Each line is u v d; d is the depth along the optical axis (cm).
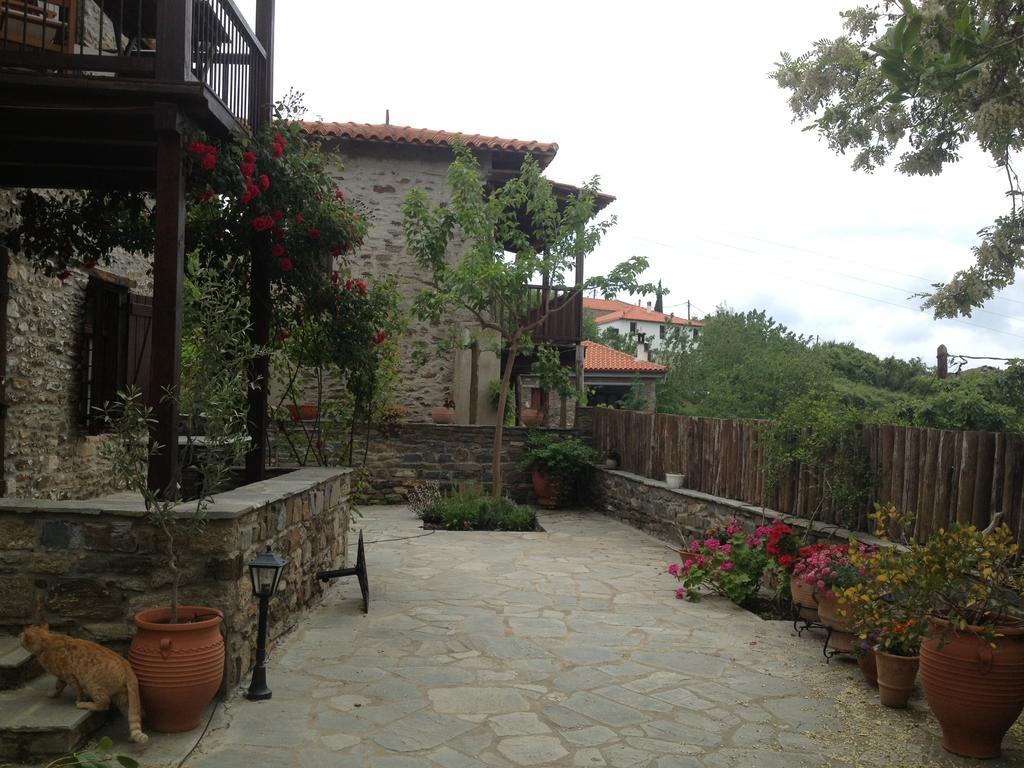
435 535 977
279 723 384
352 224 673
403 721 392
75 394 805
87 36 737
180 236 462
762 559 644
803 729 398
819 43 571
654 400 2398
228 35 570
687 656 511
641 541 955
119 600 399
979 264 479
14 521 398
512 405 1584
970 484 510
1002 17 434
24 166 562
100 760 253
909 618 386
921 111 539
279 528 512
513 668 479
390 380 1112
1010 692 358
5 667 365
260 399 669
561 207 1341
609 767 347
